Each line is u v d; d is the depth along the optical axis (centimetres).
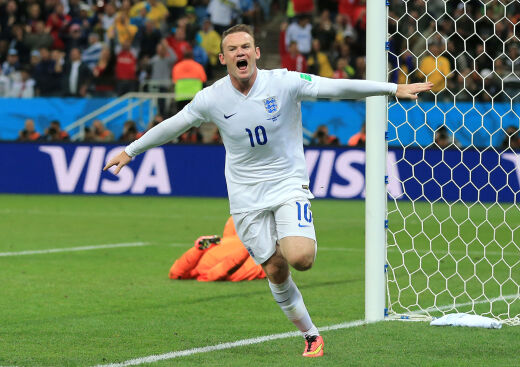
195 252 1895
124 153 1171
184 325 1420
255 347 1241
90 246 2533
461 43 4044
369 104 1427
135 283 1869
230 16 4988
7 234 2823
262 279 1920
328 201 3959
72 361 1158
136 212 3547
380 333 1329
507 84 3819
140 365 1128
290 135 1136
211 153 4219
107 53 4678
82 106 4362
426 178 3769
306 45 4694
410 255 2311
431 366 1112
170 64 4631
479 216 3291
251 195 1142
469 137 3731
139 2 5000
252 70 1100
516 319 1451
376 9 1428
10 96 4653
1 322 1444
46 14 5122
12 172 4431
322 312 1530
